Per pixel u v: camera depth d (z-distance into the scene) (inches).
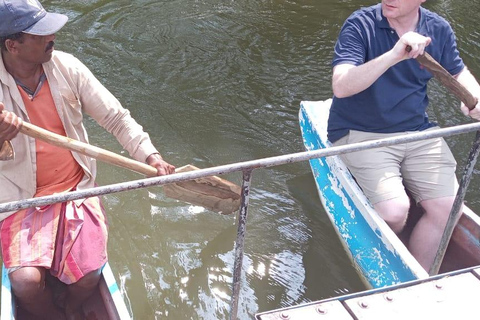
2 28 86.7
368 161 117.9
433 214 115.7
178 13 236.8
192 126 171.5
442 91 188.2
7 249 94.0
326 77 198.7
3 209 67.0
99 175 148.6
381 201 115.7
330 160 132.5
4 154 86.6
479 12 240.2
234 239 134.4
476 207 143.2
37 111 94.4
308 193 148.8
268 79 196.4
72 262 94.9
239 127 172.6
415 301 74.0
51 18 89.7
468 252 111.0
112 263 125.8
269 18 235.5
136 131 104.0
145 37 218.2
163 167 101.7
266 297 121.3
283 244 133.6
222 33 223.6
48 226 95.6
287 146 165.8
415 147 118.4
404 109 117.8
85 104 100.7
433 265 99.7
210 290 122.0
